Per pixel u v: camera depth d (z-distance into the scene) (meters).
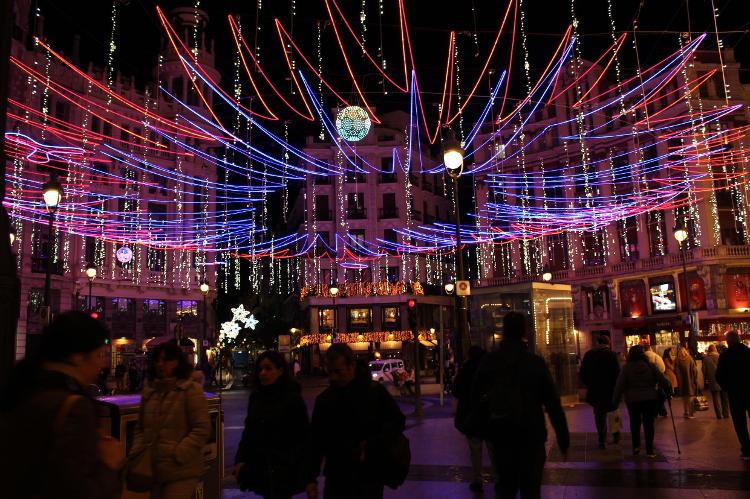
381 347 55.38
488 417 5.67
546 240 51.34
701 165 41.06
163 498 4.64
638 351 10.36
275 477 4.98
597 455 10.32
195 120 51.72
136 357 44.62
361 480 4.76
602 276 47.22
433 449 11.59
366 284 56.66
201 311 52.00
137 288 48.06
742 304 40.16
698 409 17.66
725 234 41.22
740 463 9.48
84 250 44.66
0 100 4.85
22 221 38.75
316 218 58.25
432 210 64.00
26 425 2.49
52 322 2.90
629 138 45.91
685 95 41.16
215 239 53.91
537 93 52.44
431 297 58.34
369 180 58.66
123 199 47.56
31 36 39.91
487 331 19.36
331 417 4.93
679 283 42.59
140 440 4.77
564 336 18.86
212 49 54.19
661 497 7.47
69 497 2.40
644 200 44.41
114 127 46.97
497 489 5.52
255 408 5.20
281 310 55.16
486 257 53.50
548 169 51.12
